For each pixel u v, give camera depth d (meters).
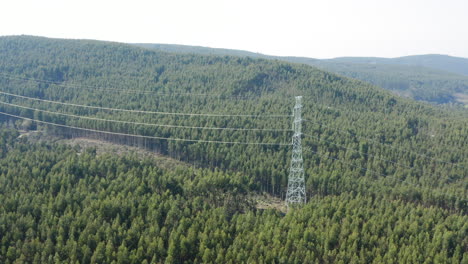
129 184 102.00
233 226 90.75
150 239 82.25
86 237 80.00
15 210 89.06
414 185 122.94
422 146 149.75
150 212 90.31
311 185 121.06
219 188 108.31
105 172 113.25
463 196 117.31
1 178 101.19
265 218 96.00
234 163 134.38
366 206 106.38
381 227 94.38
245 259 78.44
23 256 73.38
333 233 88.12
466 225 95.81
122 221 89.25
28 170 108.06
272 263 77.25
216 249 80.88
